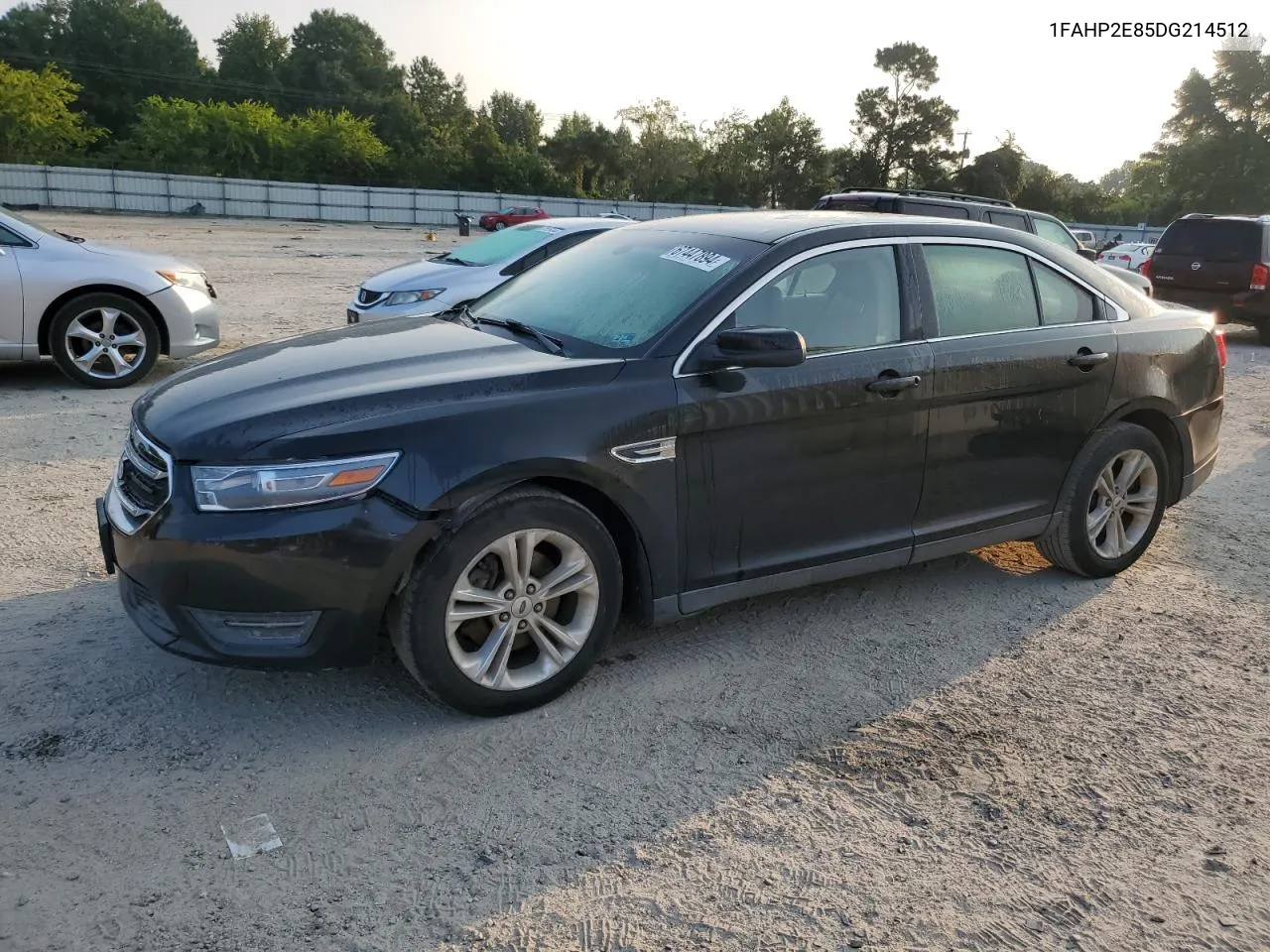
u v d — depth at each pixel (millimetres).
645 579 3646
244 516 3043
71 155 65562
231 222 46875
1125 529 5043
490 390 3324
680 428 3553
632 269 4164
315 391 3305
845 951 2465
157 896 2562
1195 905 2682
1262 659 4145
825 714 3602
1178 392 4969
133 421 3531
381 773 3143
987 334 4320
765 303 3805
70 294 7965
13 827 2799
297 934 2453
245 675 3680
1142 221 79875
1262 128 76562
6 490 5605
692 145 85125
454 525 3211
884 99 84688
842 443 3930
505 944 2449
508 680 3436
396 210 57531
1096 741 3484
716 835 2898
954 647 4184
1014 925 2582
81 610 4145
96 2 92125
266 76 96438
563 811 2980
